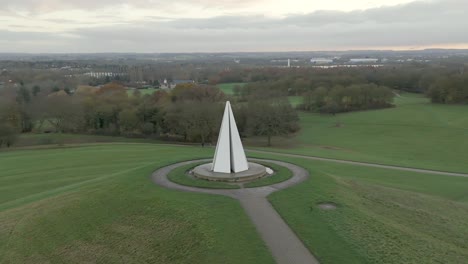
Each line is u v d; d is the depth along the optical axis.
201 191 32.72
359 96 115.00
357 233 24.83
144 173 38.94
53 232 26.69
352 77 140.50
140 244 24.67
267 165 42.56
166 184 34.94
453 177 47.19
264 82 150.00
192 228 25.47
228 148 37.12
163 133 94.50
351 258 21.80
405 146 75.12
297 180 36.16
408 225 28.06
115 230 26.47
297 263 21.23
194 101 92.75
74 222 27.75
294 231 24.89
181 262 22.31
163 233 25.50
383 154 68.44
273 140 87.06
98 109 98.00
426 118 97.38
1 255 24.62
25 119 94.56
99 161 55.28
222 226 25.50
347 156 61.50
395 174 48.06
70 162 54.97
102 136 94.69
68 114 90.38
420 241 24.86
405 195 35.78
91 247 24.81
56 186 42.34
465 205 35.06
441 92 113.44
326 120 105.50
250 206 29.11
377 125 95.19
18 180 45.16
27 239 26.11
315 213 27.70
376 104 115.94
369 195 33.81
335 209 28.61
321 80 140.25
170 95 116.31
